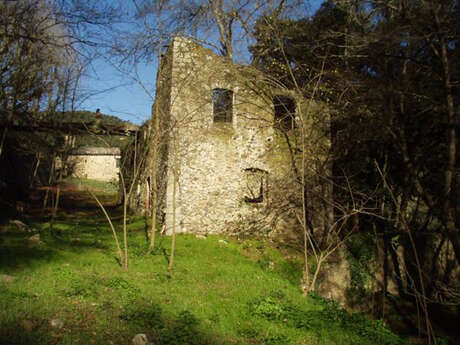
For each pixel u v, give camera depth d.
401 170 13.04
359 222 14.59
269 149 14.22
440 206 11.64
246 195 14.05
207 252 10.87
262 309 6.32
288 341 5.23
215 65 12.86
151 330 4.99
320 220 13.55
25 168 21.36
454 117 9.20
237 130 14.02
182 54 13.34
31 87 13.80
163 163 14.19
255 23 13.45
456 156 10.70
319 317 6.47
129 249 10.03
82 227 13.71
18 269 7.11
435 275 12.22
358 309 11.12
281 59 14.05
